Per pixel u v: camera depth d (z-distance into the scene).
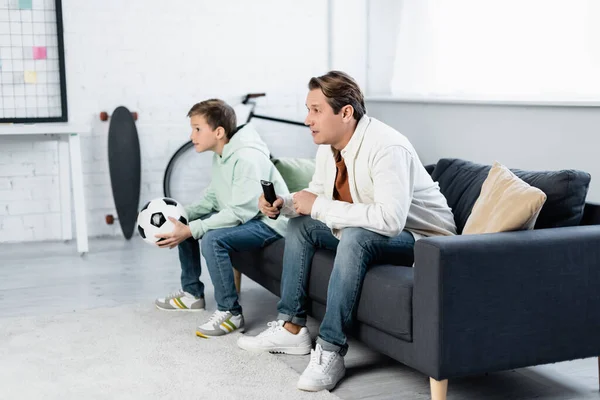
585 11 3.66
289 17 5.20
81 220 4.35
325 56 5.33
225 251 2.90
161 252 4.49
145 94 4.92
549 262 2.22
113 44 4.81
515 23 4.12
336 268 2.38
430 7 4.86
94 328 3.00
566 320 2.27
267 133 5.25
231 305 2.93
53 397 2.34
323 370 2.40
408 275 2.29
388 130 2.46
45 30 4.60
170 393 2.37
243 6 5.07
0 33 4.53
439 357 2.10
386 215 2.33
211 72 5.05
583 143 3.53
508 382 2.50
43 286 3.71
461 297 2.11
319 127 2.46
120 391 2.39
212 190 3.28
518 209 2.24
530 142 3.86
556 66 3.85
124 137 4.80
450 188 2.83
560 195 2.38
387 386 2.45
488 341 2.16
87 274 3.96
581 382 2.50
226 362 2.62
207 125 3.03
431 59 4.88
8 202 4.73
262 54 5.16
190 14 4.95
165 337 2.89
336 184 2.60
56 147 4.77
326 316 2.43
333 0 5.26
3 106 4.57
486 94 4.38
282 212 2.65
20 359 2.66
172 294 3.27
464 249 2.10
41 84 4.63
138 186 4.85
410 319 2.19
